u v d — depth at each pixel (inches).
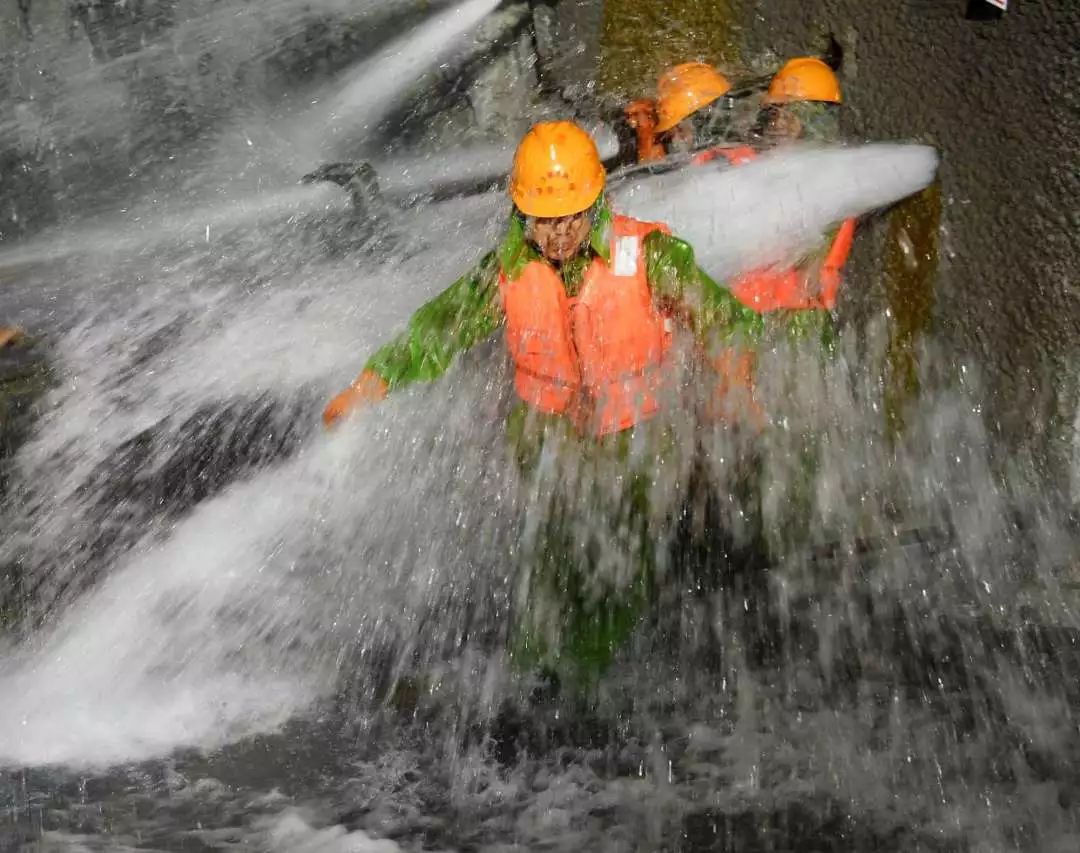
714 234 192.2
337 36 370.0
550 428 157.1
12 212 356.5
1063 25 183.0
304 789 144.6
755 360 174.1
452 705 160.6
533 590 161.5
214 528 197.3
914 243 212.5
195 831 136.9
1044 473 196.5
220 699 165.3
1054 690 157.3
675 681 162.6
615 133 256.7
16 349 228.1
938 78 205.0
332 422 159.9
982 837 129.4
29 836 136.6
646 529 158.7
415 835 134.8
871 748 146.6
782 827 132.7
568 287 152.2
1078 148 184.4
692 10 263.0
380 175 331.6
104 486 208.7
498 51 334.3
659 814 136.4
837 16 224.1
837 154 204.4
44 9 374.0
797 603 176.7
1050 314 193.0
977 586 182.4
